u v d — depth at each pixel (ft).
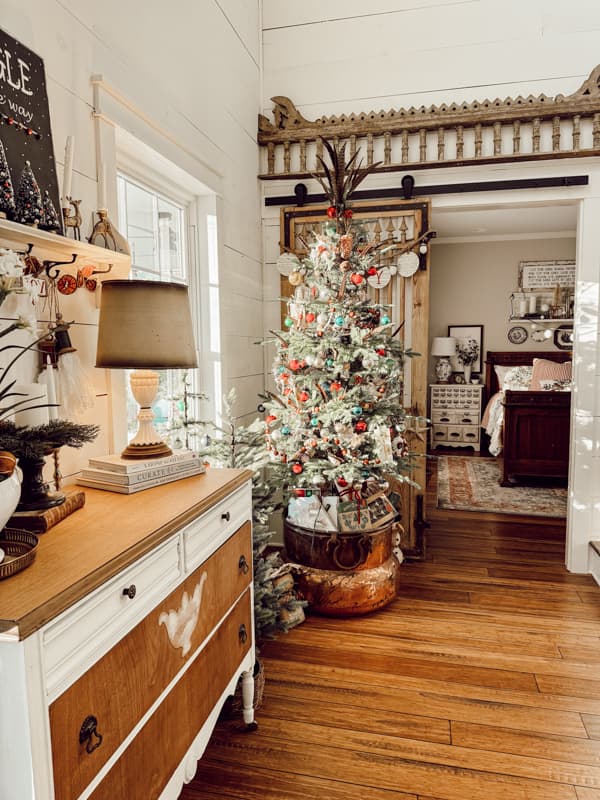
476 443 22.99
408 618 8.83
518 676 7.22
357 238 9.02
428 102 10.88
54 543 3.47
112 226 5.32
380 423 8.43
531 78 10.44
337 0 11.11
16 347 3.88
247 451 8.03
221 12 9.10
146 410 5.21
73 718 2.90
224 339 9.22
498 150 10.39
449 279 23.68
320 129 10.97
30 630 2.51
